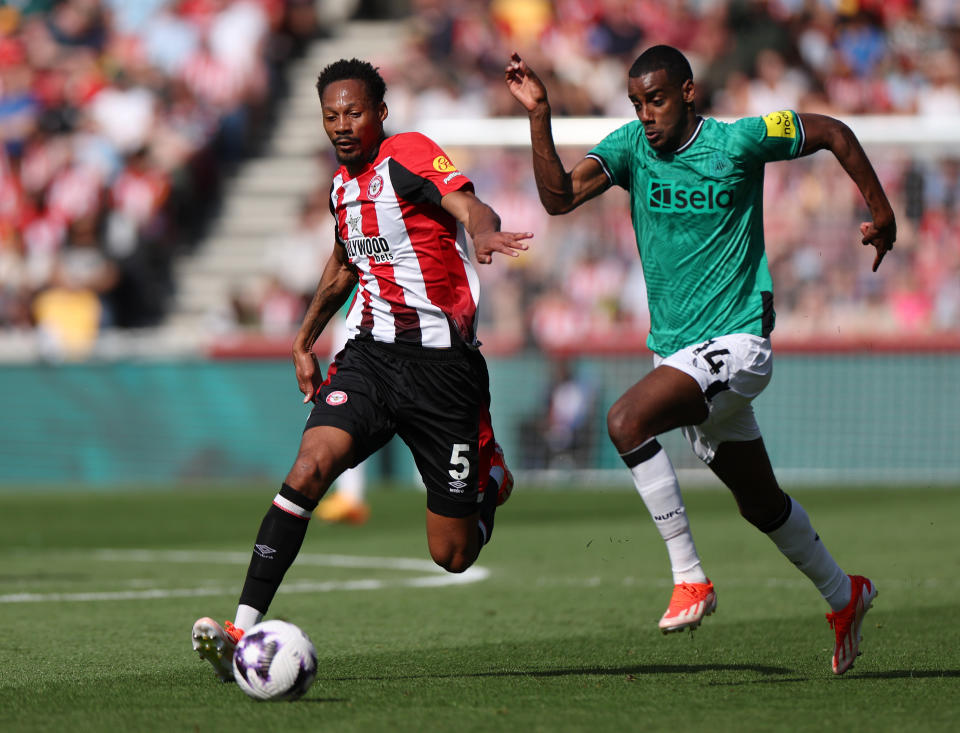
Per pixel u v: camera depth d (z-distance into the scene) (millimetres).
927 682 16844
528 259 63094
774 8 71812
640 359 58469
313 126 80000
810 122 17906
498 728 13711
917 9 73000
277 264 72875
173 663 18734
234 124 78188
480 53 75500
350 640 21141
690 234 17859
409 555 34625
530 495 53938
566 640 21062
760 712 14672
